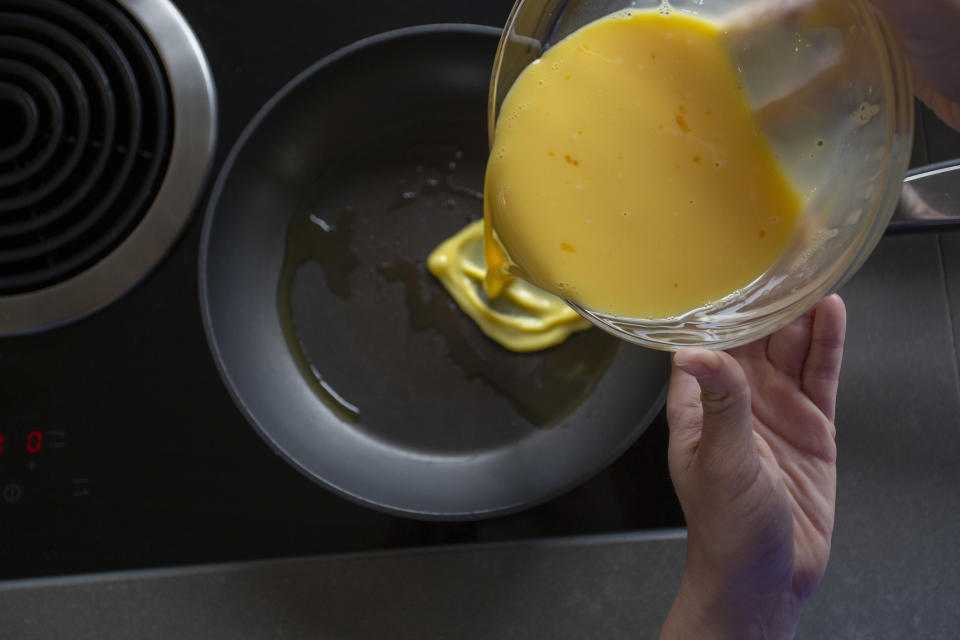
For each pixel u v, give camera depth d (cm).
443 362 59
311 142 60
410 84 59
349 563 54
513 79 48
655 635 54
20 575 54
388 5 58
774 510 46
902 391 56
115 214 58
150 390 56
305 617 54
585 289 46
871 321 57
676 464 50
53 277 56
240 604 54
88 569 55
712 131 45
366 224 61
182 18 58
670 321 46
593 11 48
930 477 55
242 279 59
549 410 58
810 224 44
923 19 45
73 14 57
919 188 50
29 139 56
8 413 56
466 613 54
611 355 58
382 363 59
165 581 54
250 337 58
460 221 61
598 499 55
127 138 58
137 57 58
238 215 58
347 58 56
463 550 55
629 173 46
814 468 54
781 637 52
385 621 54
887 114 41
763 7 45
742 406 42
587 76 46
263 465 56
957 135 57
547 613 54
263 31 58
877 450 56
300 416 58
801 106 44
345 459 57
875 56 41
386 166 61
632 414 56
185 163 57
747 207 45
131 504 55
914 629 54
